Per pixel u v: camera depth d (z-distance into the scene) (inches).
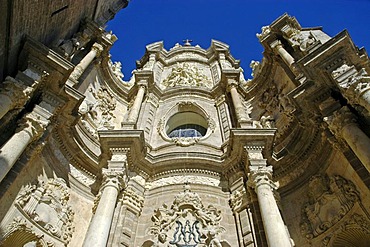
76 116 622.2
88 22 792.9
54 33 606.5
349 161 507.2
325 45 527.5
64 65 535.8
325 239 509.0
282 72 802.8
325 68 522.0
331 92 547.5
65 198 572.1
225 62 1106.7
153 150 743.7
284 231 471.2
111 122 844.6
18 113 490.3
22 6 452.8
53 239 512.1
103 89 895.7
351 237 500.1
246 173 615.8
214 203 600.4
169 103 922.1
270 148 631.8
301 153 621.6
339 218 509.4
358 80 466.3
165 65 1143.6
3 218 458.9
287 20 823.1
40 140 534.3
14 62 497.7
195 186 629.0
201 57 1190.3
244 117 776.3
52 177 576.1
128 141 634.2
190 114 911.0
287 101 735.7
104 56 902.4
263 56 891.4
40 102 540.4
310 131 605.3
